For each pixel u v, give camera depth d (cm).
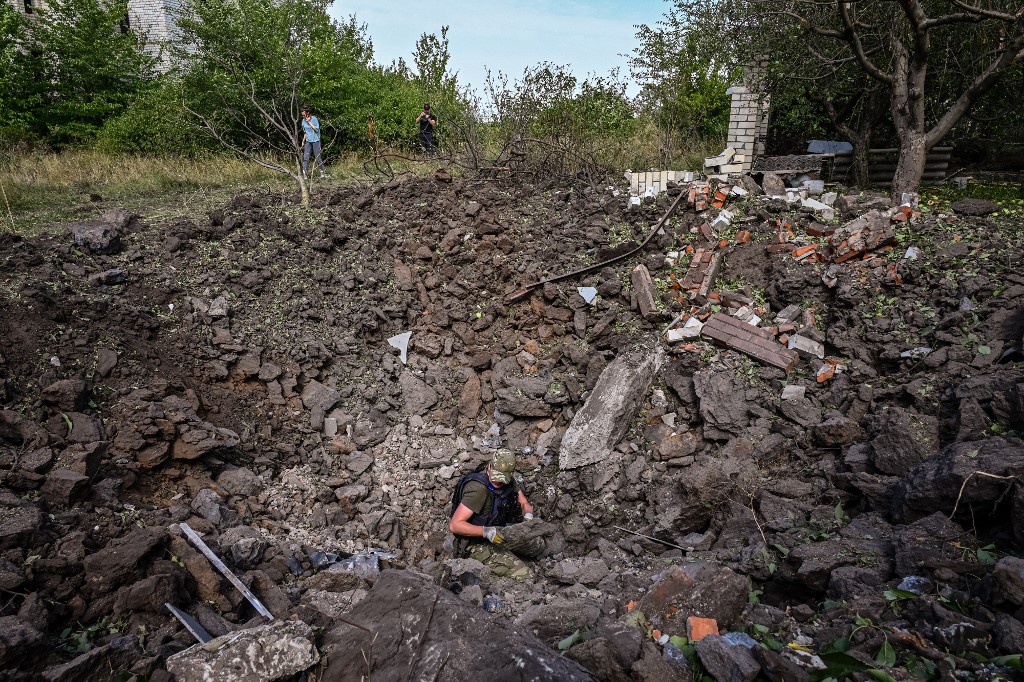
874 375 530
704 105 1237
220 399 568
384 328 714
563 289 718
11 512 349
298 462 564
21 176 1125
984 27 894
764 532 414
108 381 510
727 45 1010
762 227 741
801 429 507
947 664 261
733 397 538
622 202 843
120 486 427
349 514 528
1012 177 1105
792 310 624
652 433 559
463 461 598
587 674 272
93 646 298
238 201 855
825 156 1089
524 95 1155
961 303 551
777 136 1305
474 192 909
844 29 804
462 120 1183
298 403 609
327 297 720
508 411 632
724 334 602
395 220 857
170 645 302
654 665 282
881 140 1243
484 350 698
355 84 1575
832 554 346
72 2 1642
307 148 1168
